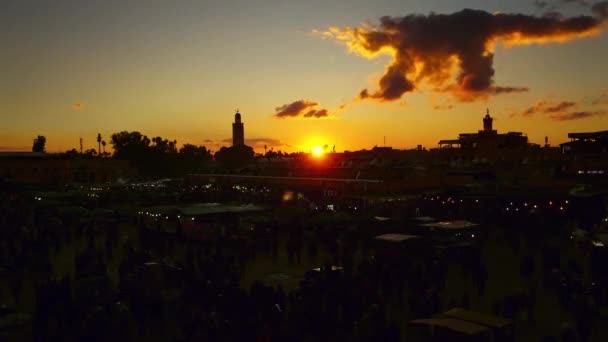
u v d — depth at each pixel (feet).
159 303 60.18
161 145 420.77
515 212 118.21
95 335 50.49
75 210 140.46
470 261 77.97
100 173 332.80
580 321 51.44
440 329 44.19
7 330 53.01
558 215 116.06
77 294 62.85
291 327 50.90
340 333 52.49
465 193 150.30
